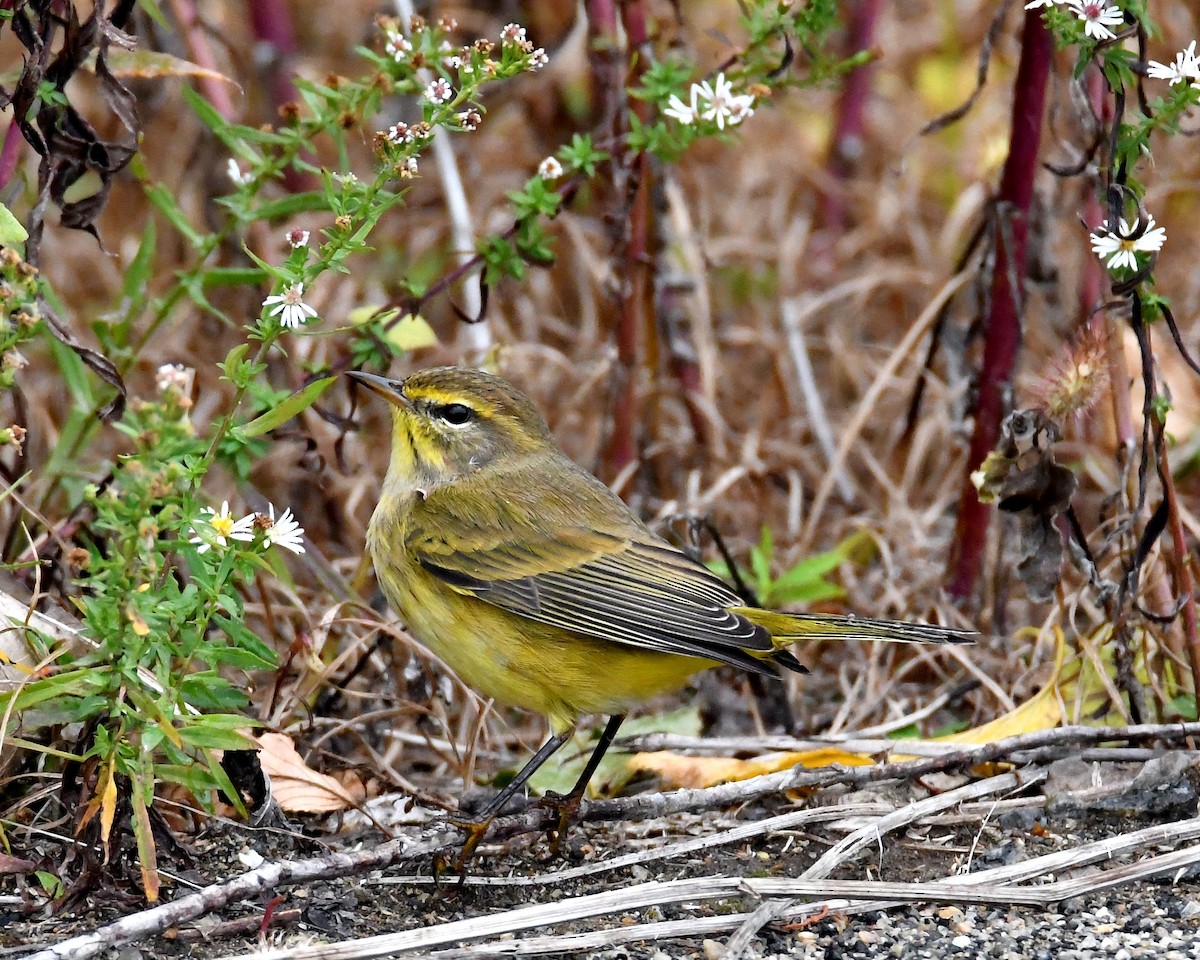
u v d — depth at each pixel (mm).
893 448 14297
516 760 10805
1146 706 10227
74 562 7027
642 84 12250
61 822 8383
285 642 10938
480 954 7477
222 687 8102
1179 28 16125
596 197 15500
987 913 8203
